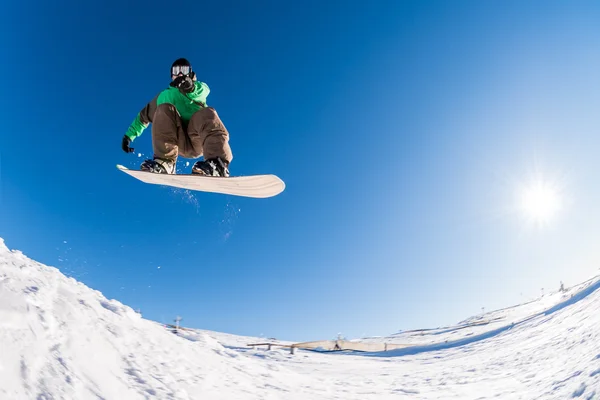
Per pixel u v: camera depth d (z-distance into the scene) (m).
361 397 5.24
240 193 4.54
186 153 4.43
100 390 2.00
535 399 4.08
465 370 8.35
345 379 7.47
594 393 3.13
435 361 11.95
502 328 16.42
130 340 2.97
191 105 4.26
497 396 5.09
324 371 9.26
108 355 2.46
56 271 3.05
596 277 18.09
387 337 26.12
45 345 1.96
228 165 4.07
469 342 15.52
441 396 5.74
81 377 1.97
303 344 16.19
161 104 4.21
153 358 2.99
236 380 3.80
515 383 5.63
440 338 21.31
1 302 1.95
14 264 2.52
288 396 4.08
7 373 1.59
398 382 7.35
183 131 4.30
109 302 3.42
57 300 2.46
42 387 1.66
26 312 2.02
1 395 1.46
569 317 10.26
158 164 4.13
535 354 7.59
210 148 3.98
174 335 4.11
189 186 4.41
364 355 15.56
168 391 2.55
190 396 2.72
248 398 3.38
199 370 3.41
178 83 4.18
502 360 8.55
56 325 2.17
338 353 15.94
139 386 2.39
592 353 4.55
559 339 7.94
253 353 13.14
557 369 5.26
